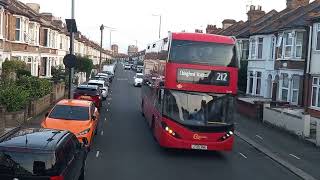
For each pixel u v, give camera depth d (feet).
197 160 53.21
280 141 69.82
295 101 100.94
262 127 84.69
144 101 88.53
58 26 187.01
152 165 48.70
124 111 99.25
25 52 127.65
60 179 28.22
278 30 108.27
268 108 88.33
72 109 54.60
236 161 54.29
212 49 53.06
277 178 46.78
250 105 99.14
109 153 53.57
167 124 52.60
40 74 148.97
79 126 51.16
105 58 455.22
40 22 143.13
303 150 63.10
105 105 110.01
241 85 136.77
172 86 52.54
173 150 57.82
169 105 52.75
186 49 52.85
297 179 47.01
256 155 59.16
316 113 84.89
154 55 71.61
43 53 152.15
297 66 98.99
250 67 130.21
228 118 53.11
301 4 127.95
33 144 28.89
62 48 192.03
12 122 65.36
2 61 104.06
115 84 192.03
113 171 44.86
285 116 79.05
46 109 87.66
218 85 52.85
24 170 27.63
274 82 113.39
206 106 52.85
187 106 52.75
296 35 99.76
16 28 120.47
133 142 61.67
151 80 73.46
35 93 83.92
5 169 27.61
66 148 31.27
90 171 44.27
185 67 52.65
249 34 130.62
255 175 47.39
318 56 86.12
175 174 45.32
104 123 78.84
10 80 80.38
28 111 74.13
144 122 82.58
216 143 52.70
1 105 63.46
